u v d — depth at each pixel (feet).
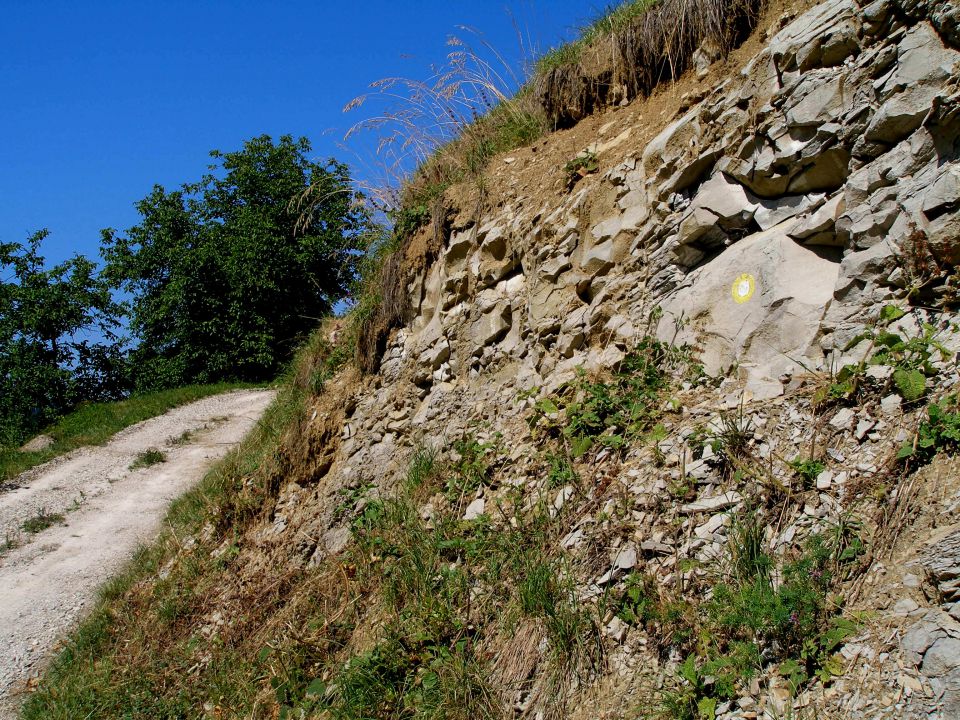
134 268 88.58
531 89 25.62
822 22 14.67
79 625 27.89
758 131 15.38
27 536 41.04
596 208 19.38
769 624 9.87
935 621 8.61
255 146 88.07
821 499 11.05
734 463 12.44
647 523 12.82
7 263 88.48
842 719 8.58
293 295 79.82
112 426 60.64
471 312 22.13
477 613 14.19
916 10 13.19
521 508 15.60
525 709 11.94
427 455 20.29
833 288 13.65
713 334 15.21
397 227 26.68
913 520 9.89
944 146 12.42
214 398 66.95
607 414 15.88
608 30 22.99
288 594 20.12
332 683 15.38
